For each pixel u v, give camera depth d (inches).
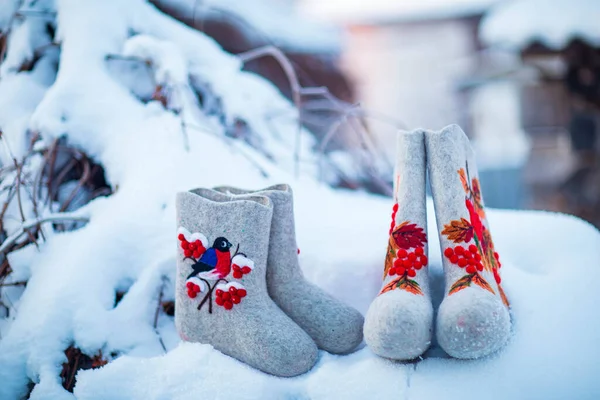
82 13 68.4
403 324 42.1
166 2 90.0
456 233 46.9
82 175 68.0
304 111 101.5
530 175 207.9
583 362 43.3
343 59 173.0
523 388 42.4
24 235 60.1
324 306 47.9
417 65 323.3
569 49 181.9
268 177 65.1
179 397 44.8
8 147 61.2
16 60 69.2
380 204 66.8
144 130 64.3
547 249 54.3
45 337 50.1
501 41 198.2
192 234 48.6
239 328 46.4
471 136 283.1
